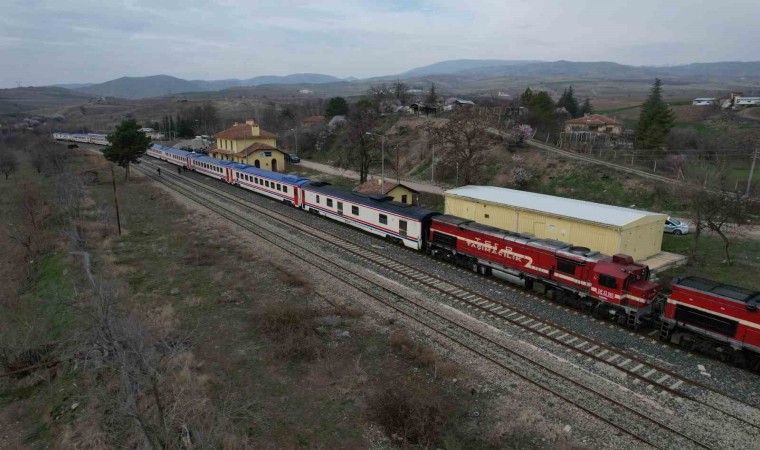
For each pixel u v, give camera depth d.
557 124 81.00
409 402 13.80
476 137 49.28
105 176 63.34
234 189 54.81
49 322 22.30
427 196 47.41
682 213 37.91
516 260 23.78
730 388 15.16
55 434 14.41
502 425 13.38
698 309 16.95
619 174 45.12
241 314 20.92
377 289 23.66
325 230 35.47
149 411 13.59
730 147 66.81
